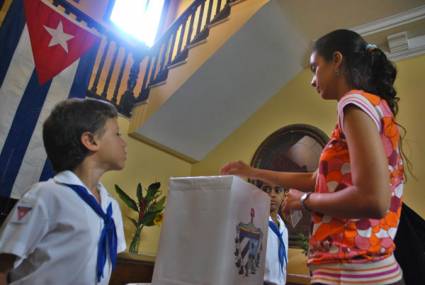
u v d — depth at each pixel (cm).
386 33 304
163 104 329
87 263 90
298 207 67
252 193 77
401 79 297
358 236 58
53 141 103
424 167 261
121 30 521
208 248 68
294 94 364
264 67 350
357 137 57
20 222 83
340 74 74
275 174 93
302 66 371
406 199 259
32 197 87
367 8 291
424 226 76
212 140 395
